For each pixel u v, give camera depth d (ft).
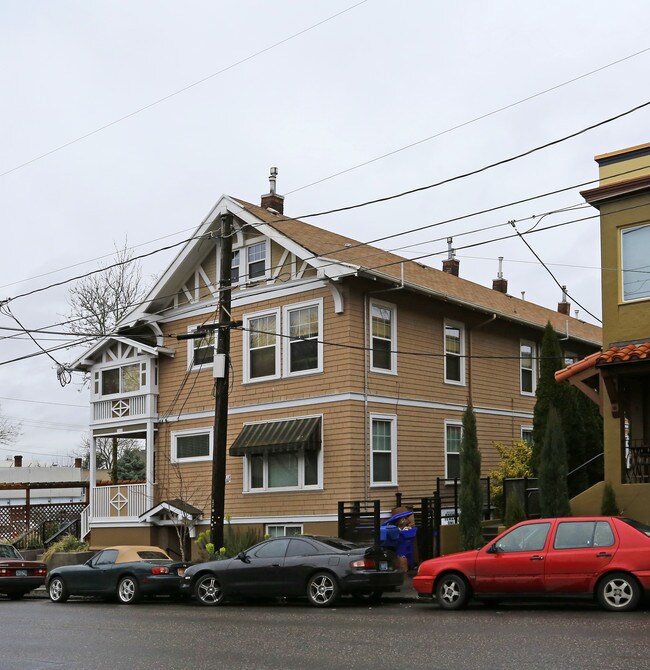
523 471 82.53
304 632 41.93
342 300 81.71
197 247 93.09
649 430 66.28
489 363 99.09
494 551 49.06
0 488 118.93
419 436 87.86
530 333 106.52
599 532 46.32
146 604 62.69
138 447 174.91
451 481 91.25
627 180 66.03
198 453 92.94
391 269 90.38
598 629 38.17
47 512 119.44
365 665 32.30
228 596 58.18
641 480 63.57
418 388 88.53
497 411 99.19
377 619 46.34
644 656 31.50
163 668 33.78
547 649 33.78
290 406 84.99
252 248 90.84
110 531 97.81
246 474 87.45
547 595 46.80
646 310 64.90
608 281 67.05
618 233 66.95
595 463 79.20
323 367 82.79
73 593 66.95
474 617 45.39
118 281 135.54
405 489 85.15
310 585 55.11
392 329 86.38
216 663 34.27
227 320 70.23
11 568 74.49
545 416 78.02
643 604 46.42
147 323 97.66
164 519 93.71
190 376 94.53
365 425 81.56
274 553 57.36
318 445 81.61
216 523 67.92
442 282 98.58
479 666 31.07
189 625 46.83
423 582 51.21
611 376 62.54
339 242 93.15
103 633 45.03
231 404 90.12
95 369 102.89
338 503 76.07
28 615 56.80
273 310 87.61
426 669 30.99
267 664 33.45
